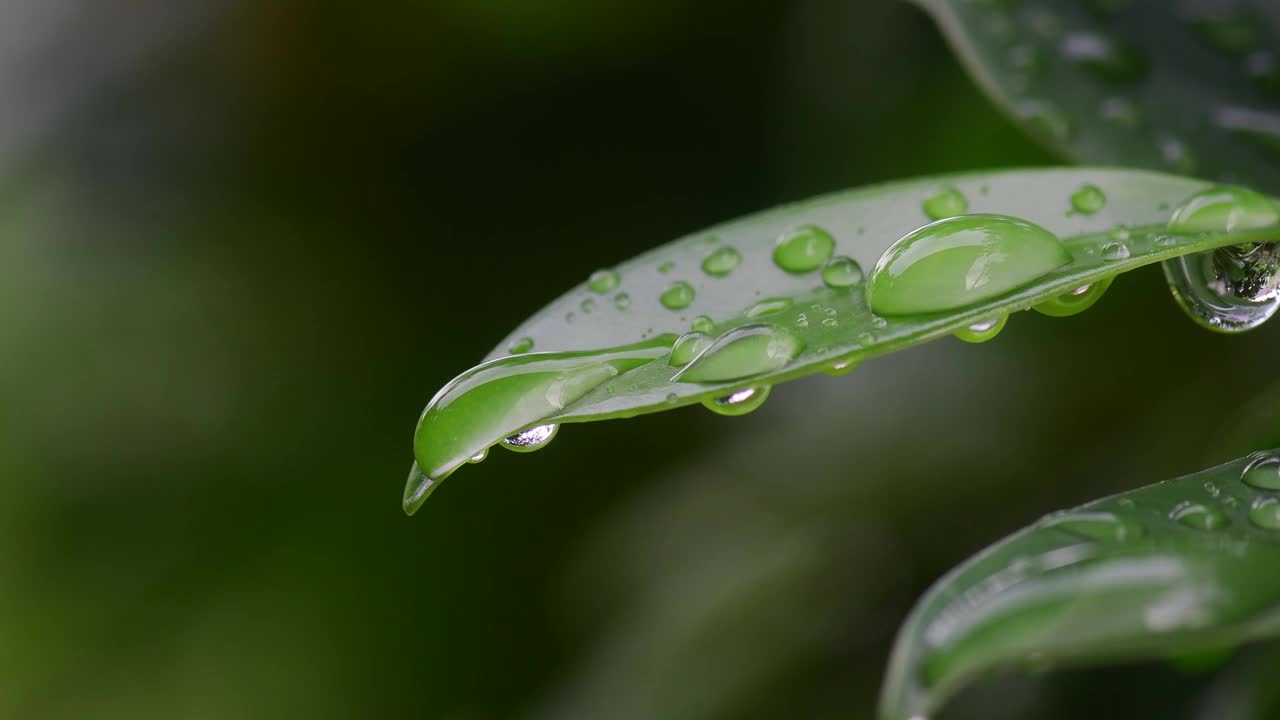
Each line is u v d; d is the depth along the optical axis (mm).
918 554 288
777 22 351
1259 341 264
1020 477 288
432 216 405
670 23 362
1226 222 168
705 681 285
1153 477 264
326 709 402
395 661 401
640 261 172
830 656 278
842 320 167
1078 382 290
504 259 400
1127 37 187
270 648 410
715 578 307
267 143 412
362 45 391
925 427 306
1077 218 170
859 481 305
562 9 358
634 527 347
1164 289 278
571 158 385
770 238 173
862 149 336
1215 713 191
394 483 406
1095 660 156
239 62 404
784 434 338
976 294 166
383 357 413
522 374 167
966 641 156
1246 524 160
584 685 311
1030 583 158
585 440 395
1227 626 156
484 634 396
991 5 189
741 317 169
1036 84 187
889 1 325
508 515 397
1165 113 185
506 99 390
